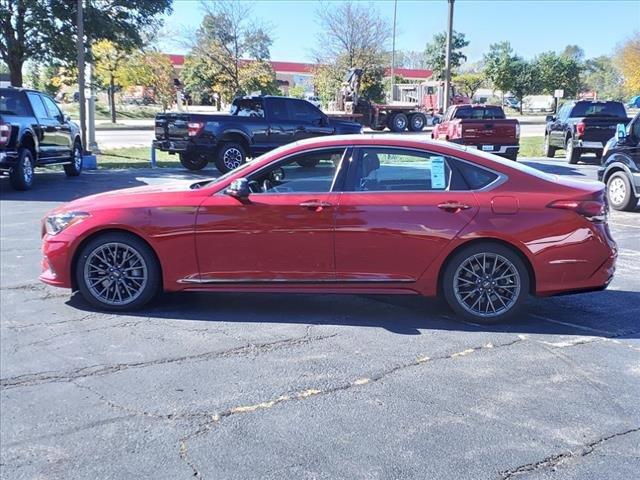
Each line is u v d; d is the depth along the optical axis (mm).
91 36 20141
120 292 5828
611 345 5121
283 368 4598
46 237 5887
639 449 3535
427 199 5504
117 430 3729
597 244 5484
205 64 42000
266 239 5555
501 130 18391
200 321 5633
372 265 5547
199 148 16750
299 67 72438
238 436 3656
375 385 4324
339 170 5625
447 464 3371
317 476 3264
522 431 3715
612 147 12164
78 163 17188
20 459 3436
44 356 4820
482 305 5594
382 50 47625
